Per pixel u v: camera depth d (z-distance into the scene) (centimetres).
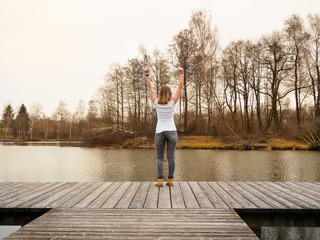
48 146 2873
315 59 2667
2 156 1641
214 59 2678
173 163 390
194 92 3284
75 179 835
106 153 1806
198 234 205
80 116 6662
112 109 3300
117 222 233
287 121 2753
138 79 3173
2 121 6762
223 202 301
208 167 1078
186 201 305
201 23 2580
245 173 933
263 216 282
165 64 3034
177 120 3488
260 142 2255
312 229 526
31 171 1005
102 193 347
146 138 2631
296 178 840
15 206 284
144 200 311
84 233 207
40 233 206
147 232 209
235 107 2969
